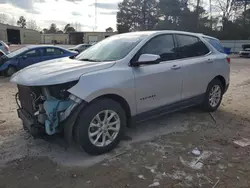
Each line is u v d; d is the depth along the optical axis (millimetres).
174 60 4172
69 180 2773
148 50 3799
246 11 39688
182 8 41281
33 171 2943
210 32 40281
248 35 38906
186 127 4383
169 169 2992
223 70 5184
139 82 3557
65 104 3084
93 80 3090
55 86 3066
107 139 3387
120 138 3508
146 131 4172
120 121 3449
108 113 3324
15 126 4324
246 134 4121
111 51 3834
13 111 5219
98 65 3305
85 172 2926
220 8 41469
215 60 4961
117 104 3363
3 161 3152
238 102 6223
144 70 3639
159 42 4008
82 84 3008
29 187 2650
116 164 3100
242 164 3131
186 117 4918
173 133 4102
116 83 3264
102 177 2828
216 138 3926
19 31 60688
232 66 16078
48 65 3557
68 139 3070
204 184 2705
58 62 3779
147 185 2684
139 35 4055
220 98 5371
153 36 3936
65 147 3406
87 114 3084
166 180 2771
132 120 3635
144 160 3199
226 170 2986
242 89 7977
